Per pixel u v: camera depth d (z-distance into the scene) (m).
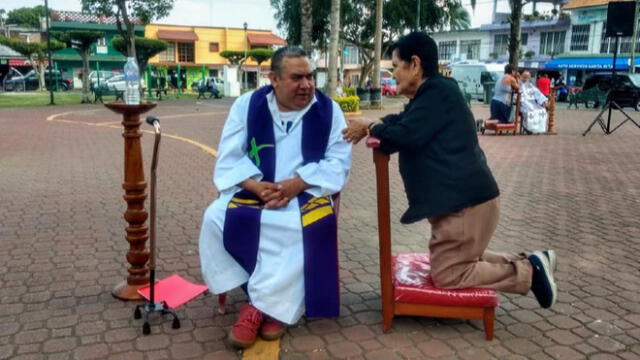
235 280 2.93
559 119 17.91
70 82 41.78
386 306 2.90
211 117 17.41
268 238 2.81
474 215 2.74
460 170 2.72
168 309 3.02
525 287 2.82
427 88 2.74
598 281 3.73
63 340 2.80
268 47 49.31
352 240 4.66
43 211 5.37
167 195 6.20
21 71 45.56
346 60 59.53
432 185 2.74
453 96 2.73
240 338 2.71
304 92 2.91
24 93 34.91
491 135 12.82
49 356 2.64
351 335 2.91
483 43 47.47
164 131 12.99
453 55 50.25
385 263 2.87
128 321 3.02
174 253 4.20
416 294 2.84
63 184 6.71
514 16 21.06
